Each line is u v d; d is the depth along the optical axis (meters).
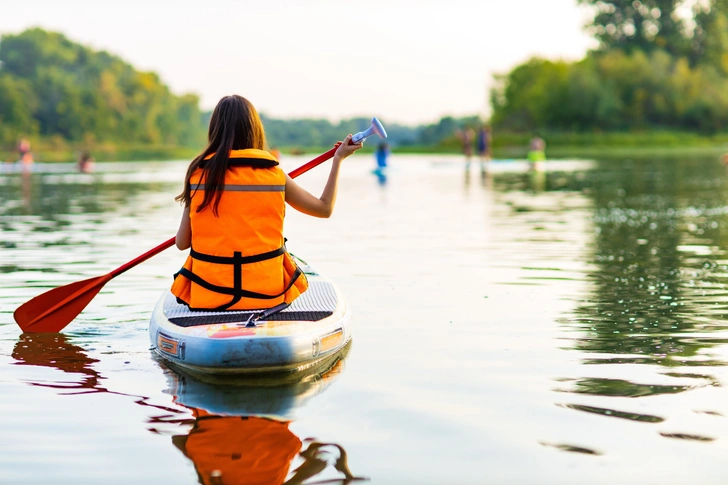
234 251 3.64
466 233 8.65
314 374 3.33
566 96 78.88
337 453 2.48
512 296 5.02
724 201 12.90
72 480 2.29
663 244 7.68
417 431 2.66
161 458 2.44
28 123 111.56
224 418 2.80
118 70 137.88
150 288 5.23
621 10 93.94
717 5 92.69
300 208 3.90
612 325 4.18
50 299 4.15
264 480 2.28
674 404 2.90
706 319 4.32
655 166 27.47
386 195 15.03
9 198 14.46
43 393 3.09
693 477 2.30
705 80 82.50
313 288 4.08
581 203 12.84
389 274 5.89
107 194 15.58
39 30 136.00
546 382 3.19
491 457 2.44
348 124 153.00
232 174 3.62
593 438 2.59
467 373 3.32
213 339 3.29
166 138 143.88
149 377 3.31
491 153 55.75
